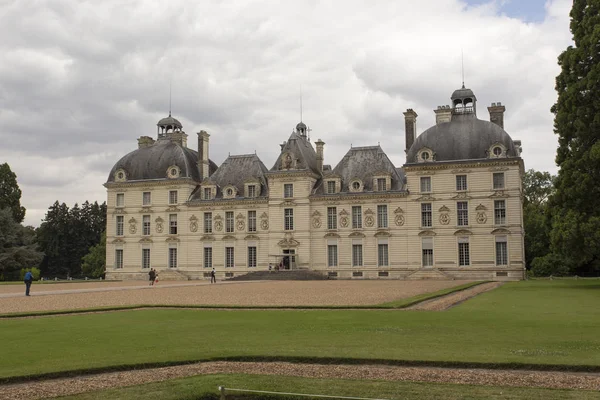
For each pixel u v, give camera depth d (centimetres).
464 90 8275
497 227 7775
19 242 10212
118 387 1563
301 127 9662
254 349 2005
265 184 9194
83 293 5209
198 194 9469
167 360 1839
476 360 1767
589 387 1509
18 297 4706
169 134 10019
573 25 5531
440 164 8031
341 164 8862
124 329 2586
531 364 1714
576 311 3109
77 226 13975
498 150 7856
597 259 8894
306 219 8681
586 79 5112
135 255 9544
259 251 8919
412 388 1514
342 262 8488
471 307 3431
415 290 5188
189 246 9281
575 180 5203
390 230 8288
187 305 3662
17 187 10994
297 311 3322
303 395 1440
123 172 9675
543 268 9412
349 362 1822
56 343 2203
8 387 1587
